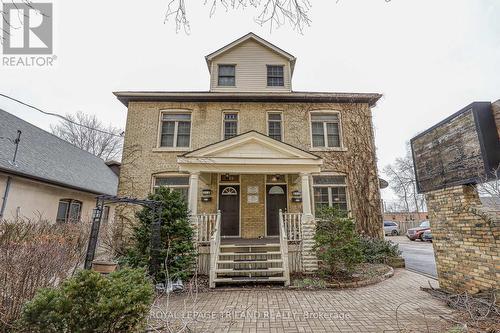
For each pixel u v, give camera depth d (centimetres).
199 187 1087
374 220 1077
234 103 1187
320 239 752
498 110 482
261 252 795
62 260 499
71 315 303
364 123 1173
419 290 648
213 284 693
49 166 1309
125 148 1126
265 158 855
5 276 382
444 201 599
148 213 714
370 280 725
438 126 605
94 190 1481
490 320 412
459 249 555
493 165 467
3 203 1004
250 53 1288
